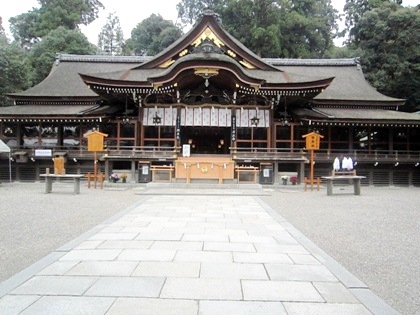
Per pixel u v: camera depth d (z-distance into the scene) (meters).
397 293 4.53
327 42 52.50
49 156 22.58
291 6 51.97
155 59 24.23
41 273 4.89
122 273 4.91
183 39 23.48
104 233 7.52
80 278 4.70
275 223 8.91
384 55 35.28
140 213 10.33
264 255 5.94
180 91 22.98
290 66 31.83
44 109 24.25
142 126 23.16
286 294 4.25
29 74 38.91
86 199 13.89
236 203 12.85
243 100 23.53
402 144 24.69
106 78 20.70
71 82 28.58
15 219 9.48
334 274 5.02
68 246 6.39
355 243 7.21
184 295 4.15
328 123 22.69
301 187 20.42
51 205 12.16
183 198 14.43
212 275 4.88
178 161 20.61
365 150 24.00
